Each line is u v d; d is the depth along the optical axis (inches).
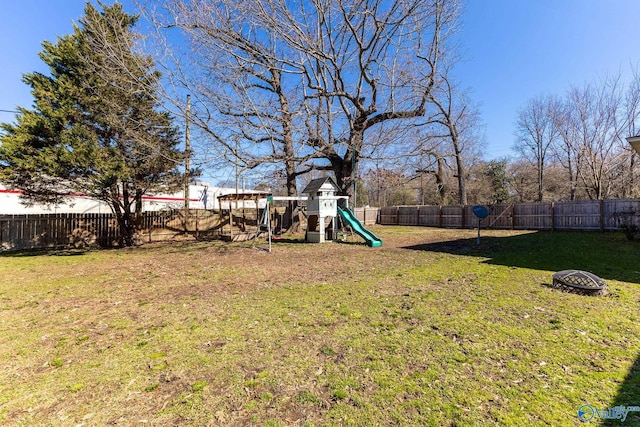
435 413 67.6
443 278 196.4
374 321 124.8
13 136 352.8
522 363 88.0
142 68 307.9
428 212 753.0
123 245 462.6
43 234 444.5
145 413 70.2
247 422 66.4
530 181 1104.8
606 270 203.6
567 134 792.3
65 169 344.8
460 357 92.5
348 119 476.4
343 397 74.5
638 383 76.5
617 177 709.3
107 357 99.3
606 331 108.2
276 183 655.1
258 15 318.0
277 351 100.3
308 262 276.1
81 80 382.6
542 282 177.6
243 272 239.9
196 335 115.6
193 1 286.0
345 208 471.8
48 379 86.1
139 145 380.8
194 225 565.0
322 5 390.9
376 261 270.4
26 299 173.8
